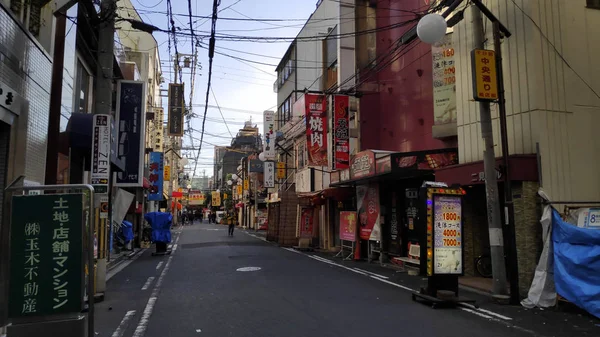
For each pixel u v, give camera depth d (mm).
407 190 13812
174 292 9484
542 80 9094
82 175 13969
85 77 15234
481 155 10344
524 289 8609
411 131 14836
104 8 10555
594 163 9227
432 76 13422
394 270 13086
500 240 8602
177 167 60031
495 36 8891
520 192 8867
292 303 8203
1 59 7223
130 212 22000
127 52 31047
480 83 8664
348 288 9859
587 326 6582
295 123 27312
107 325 6754
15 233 4324
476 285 9867
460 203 8547
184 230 40656
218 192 68125
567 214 8289
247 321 6867
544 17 9312
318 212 22297
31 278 4305
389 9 15266
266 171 30812
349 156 17328
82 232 4422
